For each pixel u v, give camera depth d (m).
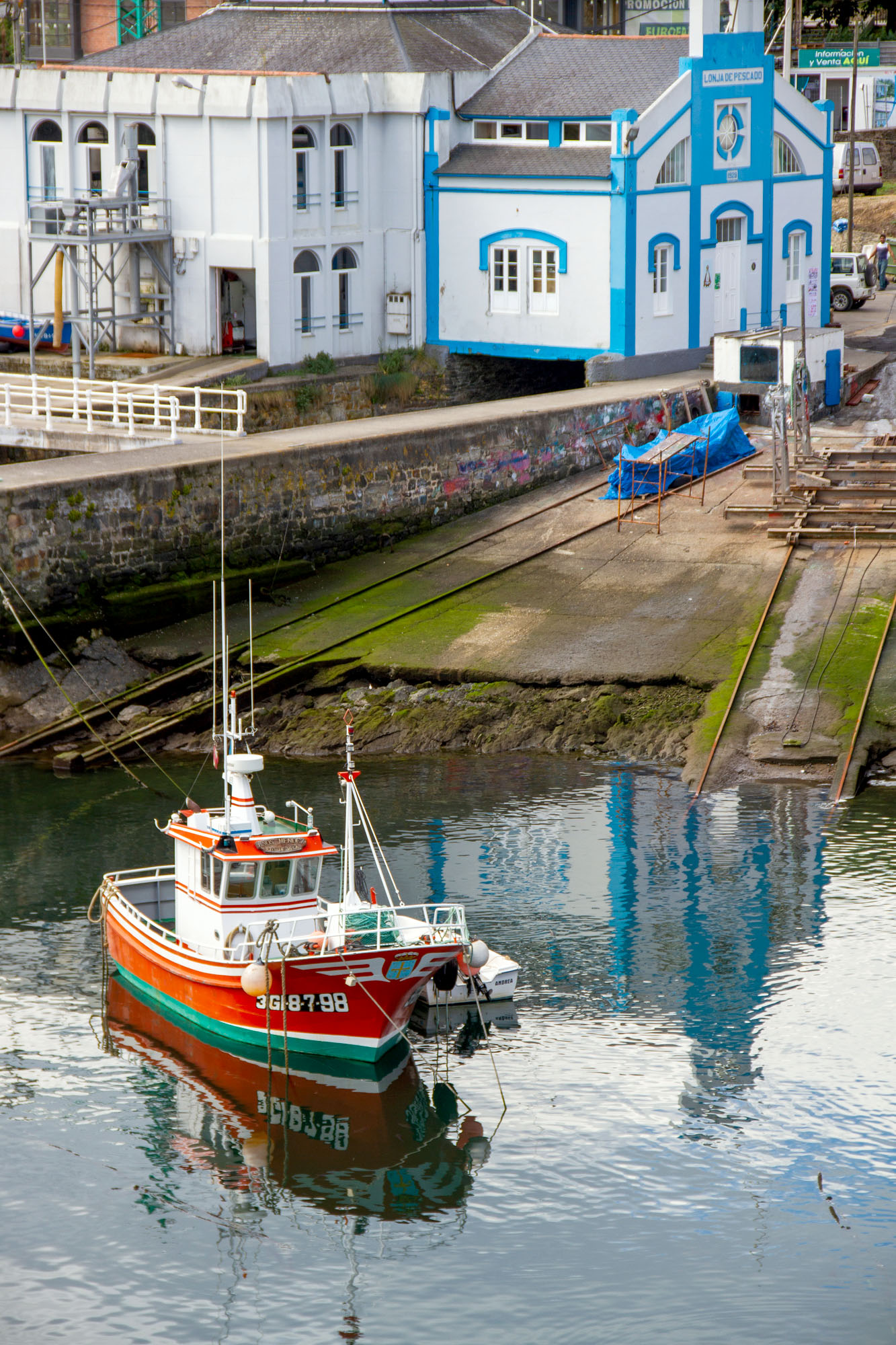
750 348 58.50
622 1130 24.75
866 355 64.69
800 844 34.34
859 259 74.25
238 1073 27.05
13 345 62.88
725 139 62.91
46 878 33.84
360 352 63.72
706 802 36.84
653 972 29.20
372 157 62.59
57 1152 24.69
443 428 52.16
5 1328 20.86
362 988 26.14
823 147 67.50
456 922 30.88
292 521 48.97
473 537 50.97
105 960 30.25
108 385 53.72
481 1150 24.38
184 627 46.56
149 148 59.88
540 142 62.47
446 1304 21.19
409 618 45.78
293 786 38.84
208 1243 22.52
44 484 43.94
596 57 63.97
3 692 43.56
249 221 58.53
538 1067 26.56
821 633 42.62
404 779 39.12
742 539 48.50
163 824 36.56
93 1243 22.56
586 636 43.78
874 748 38.09
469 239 62.72
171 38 67.69
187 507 46.88
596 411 56.12
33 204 58.94
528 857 34.19
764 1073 26.06
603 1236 22.42
